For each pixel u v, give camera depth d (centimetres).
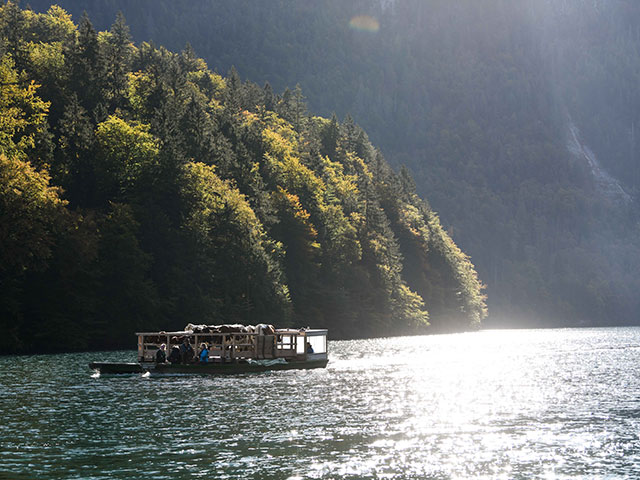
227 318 11969
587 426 4016
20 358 8312
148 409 4512
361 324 17438
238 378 6388
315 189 17688
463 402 4903
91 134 12106
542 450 3428
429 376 6644
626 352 10600
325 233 16912
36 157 11231
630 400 5034
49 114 13738
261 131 18912
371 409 4566
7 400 4862
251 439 3628
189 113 15175
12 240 8881
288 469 3086
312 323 15250
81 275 10031
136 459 3228
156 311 10775
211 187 12975
